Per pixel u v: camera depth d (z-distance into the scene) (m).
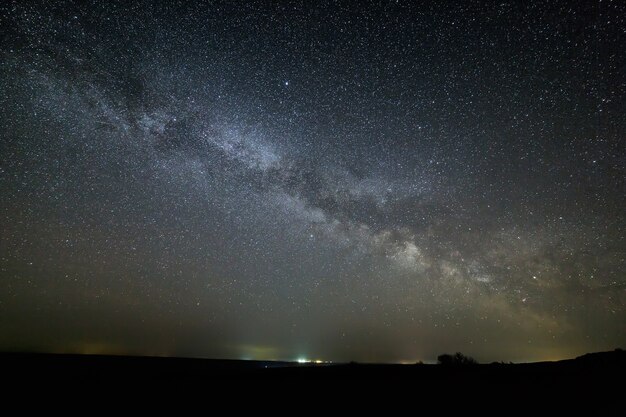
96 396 12.75
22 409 11.24
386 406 11.75
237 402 12.19
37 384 14.21
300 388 13.90
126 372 17.91
